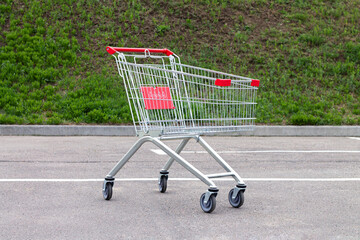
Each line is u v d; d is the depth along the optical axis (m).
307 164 6.55
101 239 3.34
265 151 7.72
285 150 7.86
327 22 14.62
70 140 8.80
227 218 3.90
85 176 5.60
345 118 10.84
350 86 12.15
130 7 14.41
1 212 4.02
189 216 3.96
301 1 15.45
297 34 13.94
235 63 12.70
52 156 6.95
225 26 13.95
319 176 5.71
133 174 5.75
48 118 10.12
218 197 4.68
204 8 14.58
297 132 10.12
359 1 15.96
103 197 4.60
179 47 13.12
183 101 4.63
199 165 6.41
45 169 5.97
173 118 4.72
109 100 10.81
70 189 4.93
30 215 3.94
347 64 12.72
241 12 14.64
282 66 12.70
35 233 3.47
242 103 4.60
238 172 5.93
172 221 3.81
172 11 14.33
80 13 14.02
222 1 14.95
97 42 13.07
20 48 12.40
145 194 4.75
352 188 5.09
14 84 11.23
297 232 3.54
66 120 10.15
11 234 3.44
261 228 3.63
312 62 12.85
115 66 12.37
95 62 12.40
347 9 15.38
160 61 12.62
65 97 10.95
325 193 4.84
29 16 13.66
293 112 11.05
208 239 3.35
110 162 6.55
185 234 3.47
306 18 14.66
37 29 13.16
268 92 11.80
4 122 9.76
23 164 6.27
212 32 13.79
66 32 13.27
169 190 4.95
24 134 9.48
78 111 10.33
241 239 3.36
